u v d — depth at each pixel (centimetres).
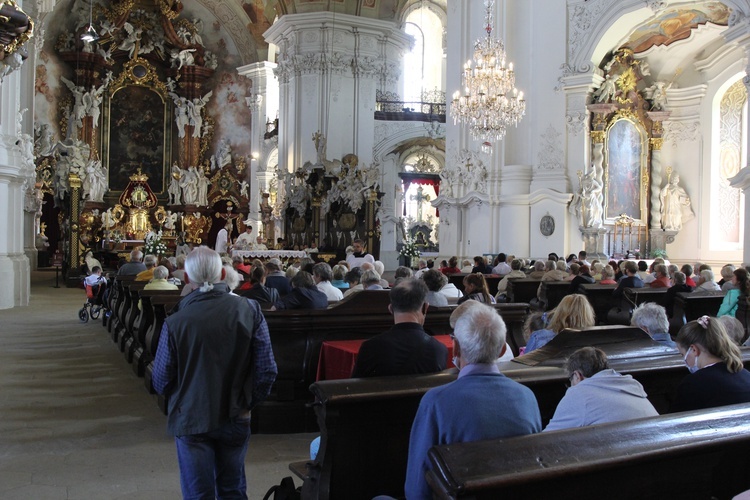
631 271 1009
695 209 1923
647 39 1855
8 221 1464
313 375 603
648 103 1925
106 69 3023
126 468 493
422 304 400
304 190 2373
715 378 342
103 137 3031
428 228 3200
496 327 272
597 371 305
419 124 2772
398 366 384
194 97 3159
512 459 210
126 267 1188
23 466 495
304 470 371
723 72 1866
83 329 1201
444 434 255
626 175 1872
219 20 3183
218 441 341
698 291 891
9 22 718
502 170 1844
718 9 1700
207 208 3134
